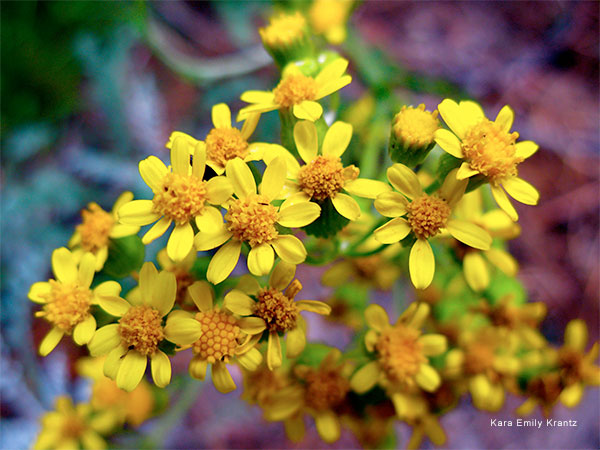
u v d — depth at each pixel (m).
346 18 0.16
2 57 0.19
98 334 0.10
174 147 0.09
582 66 0.23
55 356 0.19
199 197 0.09
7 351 0.19
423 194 0.10
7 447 0.18
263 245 0.09
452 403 0.12
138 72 0.21
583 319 0.21
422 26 0.23
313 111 0.10
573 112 0.22
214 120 0.11
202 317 0.10
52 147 0.21
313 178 0.10
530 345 0.13
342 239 0.12
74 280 0.11
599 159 0.22
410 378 0.11
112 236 0.11
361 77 0.18
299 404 0.11
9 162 0.20
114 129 0.20
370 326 0.11
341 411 0.12
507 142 0.10
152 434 0.14
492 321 0.13
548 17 0.23
